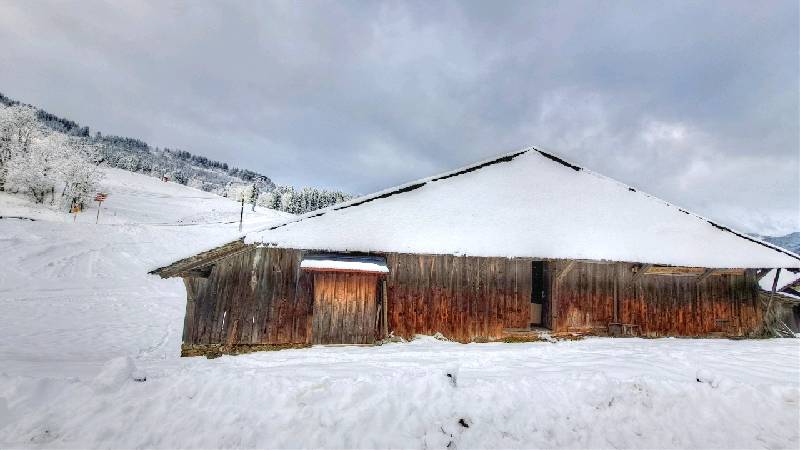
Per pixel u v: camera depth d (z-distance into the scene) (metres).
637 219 13.09
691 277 13.60
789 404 6.43
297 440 5.47
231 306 10.74
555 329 12.31
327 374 7.27
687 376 7.38
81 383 6.26
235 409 5.96
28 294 20.25
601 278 12.94
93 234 34.31
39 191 49.56
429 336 11.45
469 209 12.09
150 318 18.64
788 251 13.30
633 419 6.08
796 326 15.75
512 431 5.81
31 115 55.81
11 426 5.40
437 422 5.86
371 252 11.33
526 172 13.23
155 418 5.76
